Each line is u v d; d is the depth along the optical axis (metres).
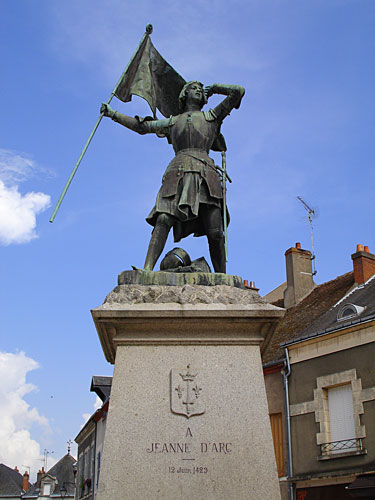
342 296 19.38
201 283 5.28
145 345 4.98
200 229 6.27
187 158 6.00
